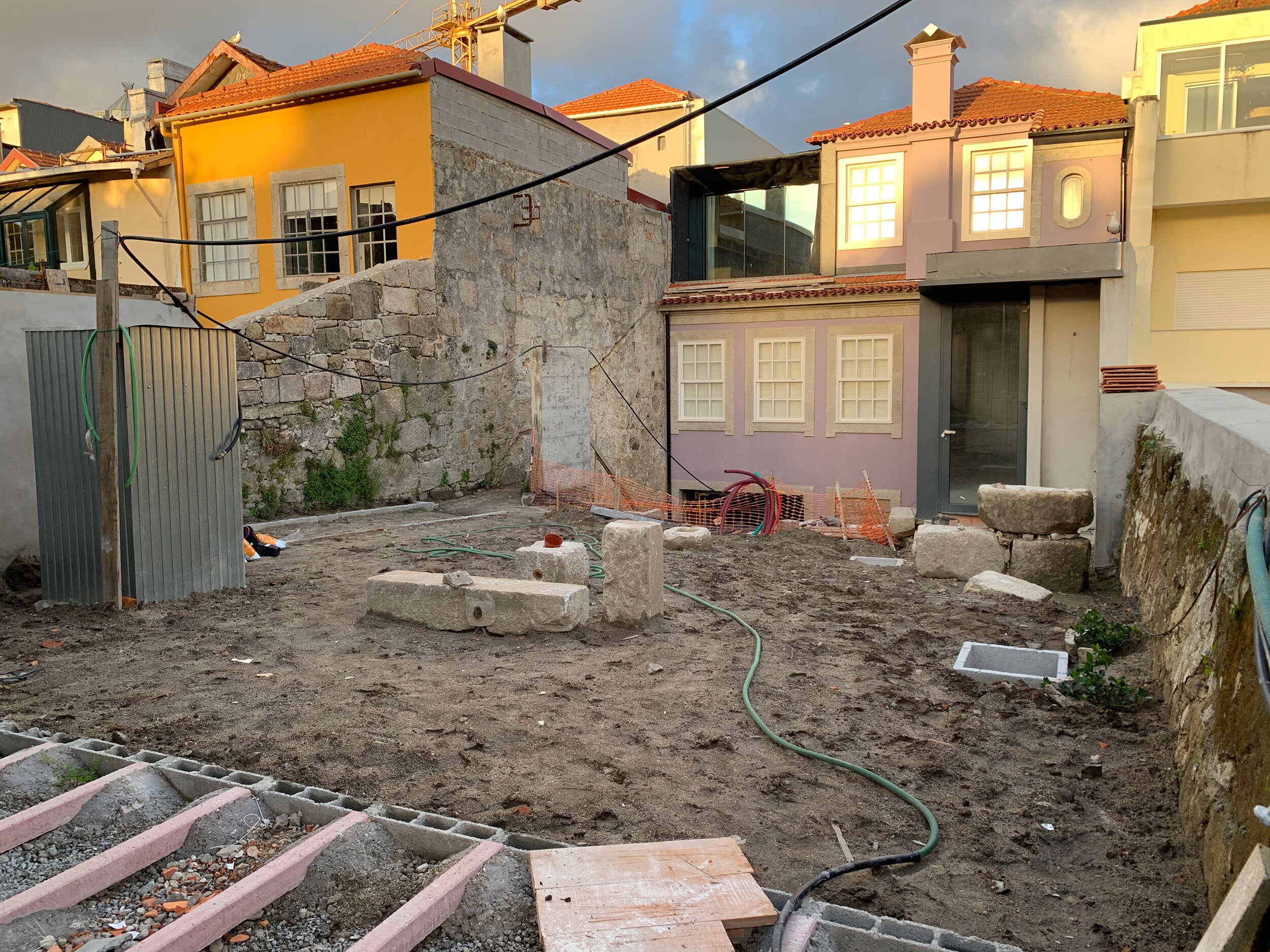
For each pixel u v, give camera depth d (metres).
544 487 13.90
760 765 4.19
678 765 4.16
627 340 19.38
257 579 7.69
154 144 17.78
